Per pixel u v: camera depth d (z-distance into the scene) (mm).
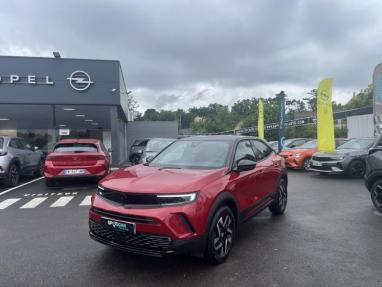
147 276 3736
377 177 6758
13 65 16172
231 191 4301
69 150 10125
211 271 3854
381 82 10688
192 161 4859
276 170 6164
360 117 23719
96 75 16922
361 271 3838
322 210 6910
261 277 3693
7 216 6617
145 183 3883
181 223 3582
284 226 5695
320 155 12492
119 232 3756
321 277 3686
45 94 16469
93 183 11062
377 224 5812
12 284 3568
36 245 4805
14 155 10555
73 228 5699
